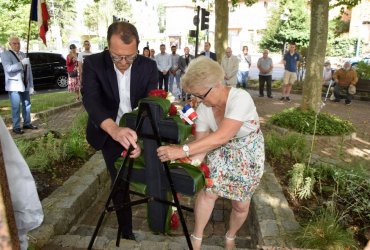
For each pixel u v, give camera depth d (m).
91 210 3.90
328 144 6.43
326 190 3.71
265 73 13.22
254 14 40.81
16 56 6.54
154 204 2.58
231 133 2.21
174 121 2.10
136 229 3.59
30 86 6.89
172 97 2.44
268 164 4.55
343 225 2.97
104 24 46.59
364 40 28.67
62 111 9.57
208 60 2.21
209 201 2.58
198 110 2.44
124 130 2.17
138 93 2.66
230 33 42.16
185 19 48.09
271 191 3.65
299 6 29.38
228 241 2.89
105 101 2.64
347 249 2.65
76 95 11.55
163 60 12.07
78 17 51.34
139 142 2.40
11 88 6.47
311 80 7.60
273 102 12.26
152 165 2.29
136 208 4.03
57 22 39.75
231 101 2.24
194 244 2.70
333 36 28.44
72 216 3.36
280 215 3.12
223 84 2.29
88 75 2.57
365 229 2.96
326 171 4.12
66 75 15.85
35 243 2.66
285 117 7.53
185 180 2.23
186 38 45.00
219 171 2.49
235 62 11.11
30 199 1.59
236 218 2.73
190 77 2.19
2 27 22.08
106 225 3.62
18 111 6.61
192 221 3.78
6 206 1.10
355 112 10.70
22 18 22.39
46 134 5.99
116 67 2.57
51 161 4.50
